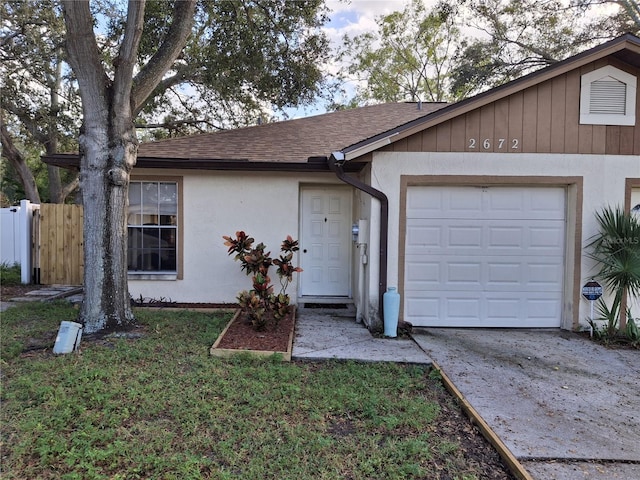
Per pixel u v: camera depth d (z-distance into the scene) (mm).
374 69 28250
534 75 6074
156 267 7777
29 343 5160
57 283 9500
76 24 5141
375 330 6215
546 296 6590
